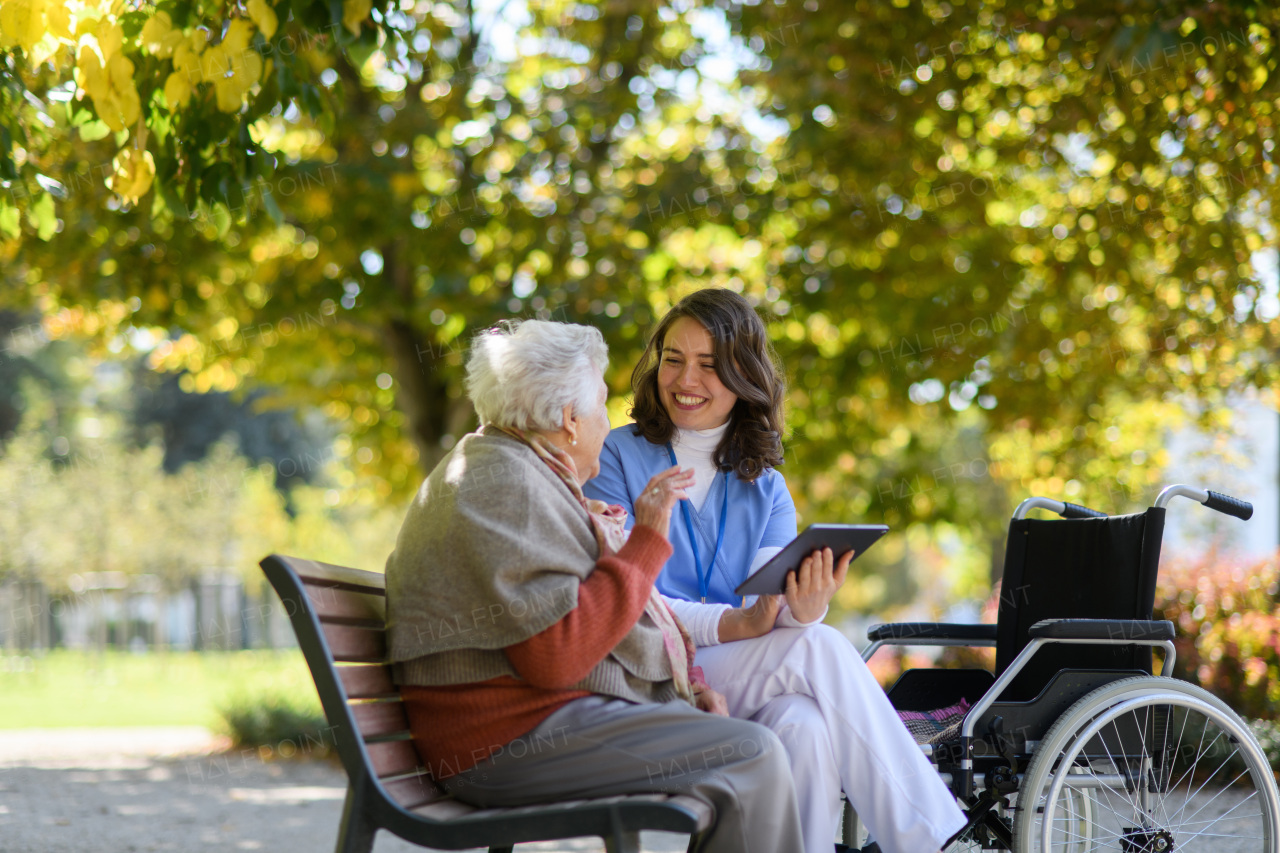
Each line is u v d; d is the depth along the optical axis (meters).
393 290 8.40
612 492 3.06
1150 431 9.86
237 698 9.10
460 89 8.87
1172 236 7.40
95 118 3.58
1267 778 2.81
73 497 19.66
